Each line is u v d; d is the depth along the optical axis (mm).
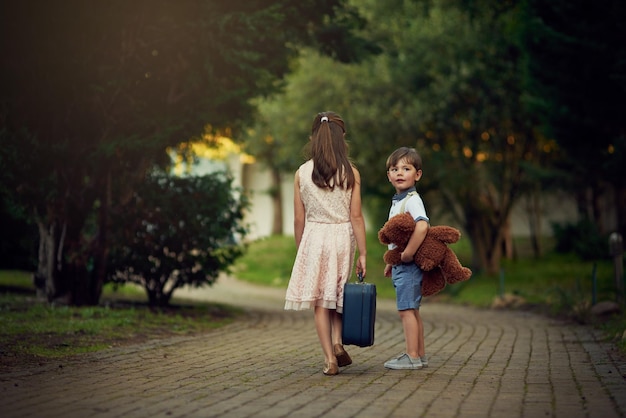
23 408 5363
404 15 24312
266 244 37062
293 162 28203
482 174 24922
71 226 12477
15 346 8359
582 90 16531
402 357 7289
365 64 24578
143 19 11391
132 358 7938
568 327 11914
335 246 6930
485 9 21797
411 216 7043
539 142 25766
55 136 11891
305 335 10578
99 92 11172
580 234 28500
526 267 27328
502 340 9977
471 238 26781
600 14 15586
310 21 13117
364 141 24781
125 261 13625
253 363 7680
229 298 20156
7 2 10555
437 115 24328
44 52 10992
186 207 13398
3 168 11125
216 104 11922
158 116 11672
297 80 25938
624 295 14430
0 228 15445
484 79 23672
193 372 7047
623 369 7242
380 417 5066
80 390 6070
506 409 5320
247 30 11328
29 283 18391
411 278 7184
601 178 18656
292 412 5227
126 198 12648
